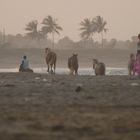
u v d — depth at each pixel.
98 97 21.16
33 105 17.62
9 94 22.16
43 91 23.98
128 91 24.28
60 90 24.70
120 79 36.12
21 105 17.58
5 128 12.34
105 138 11.34
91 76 42.81
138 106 17.64
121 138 11.43
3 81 33.00
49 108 16.70
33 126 12.80
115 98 20.73
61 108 16.72
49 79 36.03
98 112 15.78
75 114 15.19
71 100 19.72
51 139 11.02
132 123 13.63
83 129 12.52
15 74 43.56
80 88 24.53
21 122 13.44
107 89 25.34
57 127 12.70
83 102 18.97
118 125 13.27
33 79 36.22
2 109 16.27
